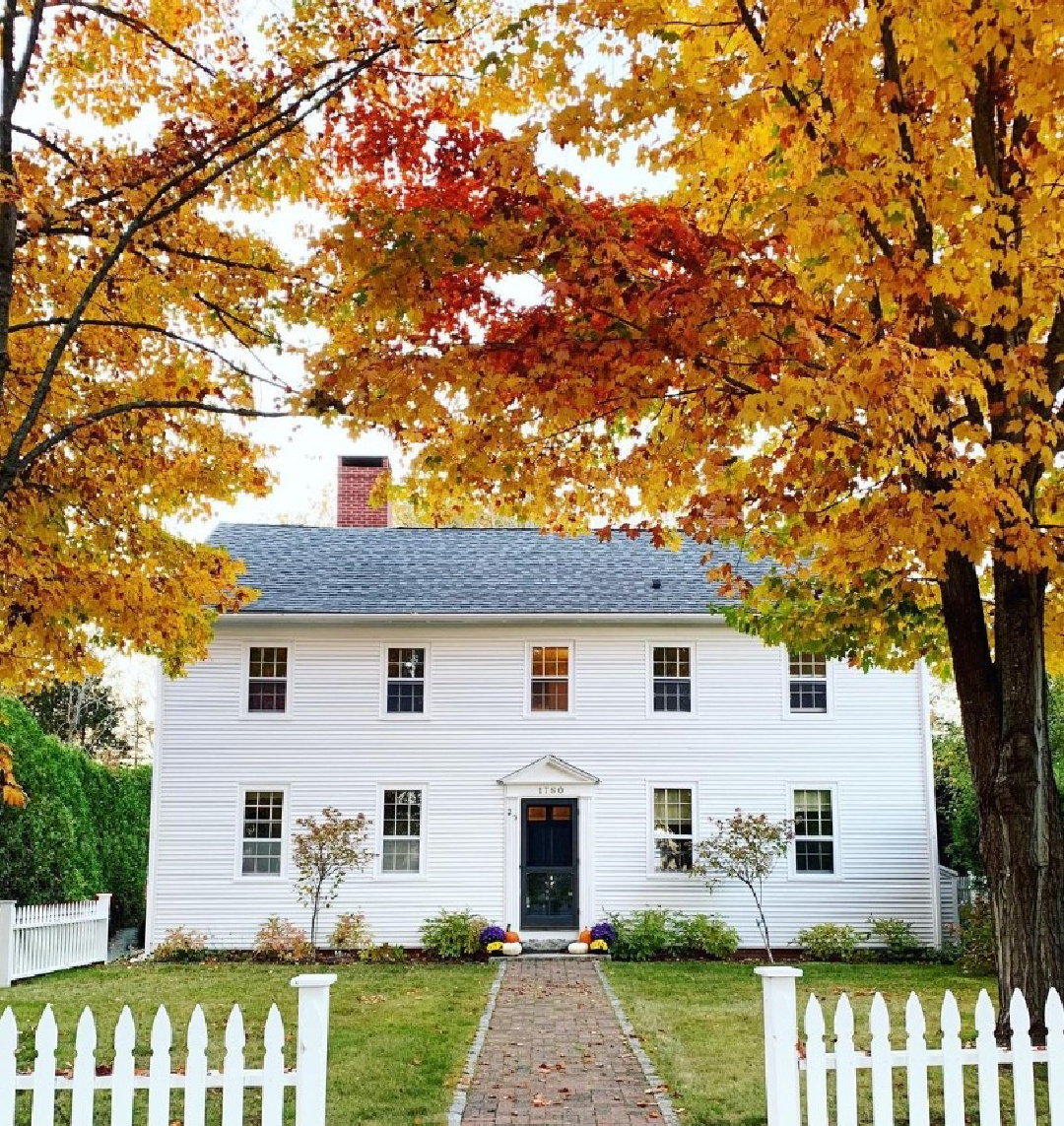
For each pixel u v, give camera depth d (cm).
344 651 2205
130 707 5028
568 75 689
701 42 743
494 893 2114
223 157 939
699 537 798
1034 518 762
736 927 2098
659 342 694
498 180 703
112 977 1703
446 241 689
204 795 2141
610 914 2086
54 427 1010
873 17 617
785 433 779
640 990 1527
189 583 1082
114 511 1054
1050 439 698
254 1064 992
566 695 2200
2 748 998
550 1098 872
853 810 2150
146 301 977
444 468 828
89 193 948
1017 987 819
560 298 704
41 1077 550
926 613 1034
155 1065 557
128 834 2525
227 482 1077
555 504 954
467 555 2464
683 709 2198
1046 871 828
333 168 917
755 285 684
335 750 2166
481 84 837
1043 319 851
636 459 880
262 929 2038
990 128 746
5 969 1585
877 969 1861
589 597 2238
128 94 980
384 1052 1051
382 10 874
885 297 696
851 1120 564
